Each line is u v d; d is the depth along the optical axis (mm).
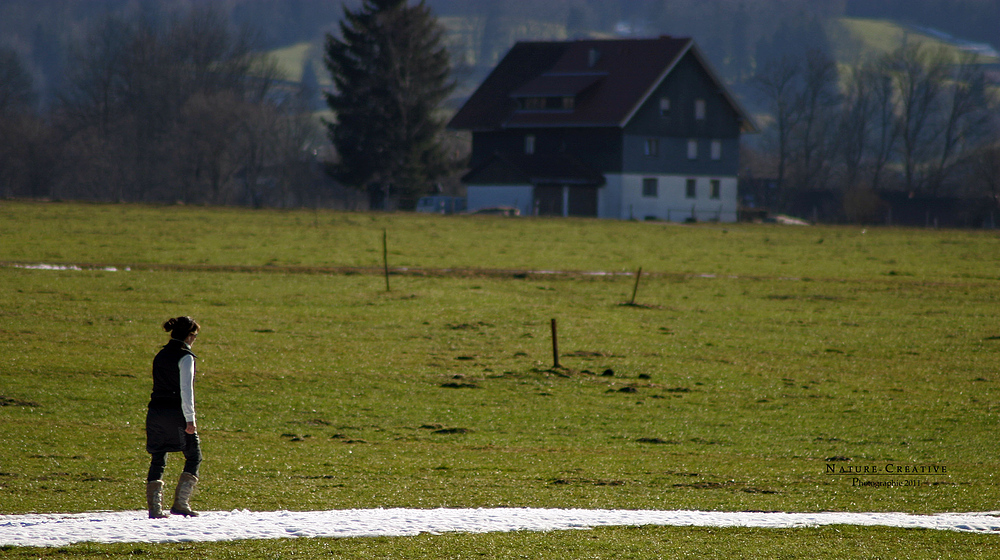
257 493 30062
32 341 59969
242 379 52781
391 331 70250
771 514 28219
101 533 24328
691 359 63562
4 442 37000
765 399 52281
